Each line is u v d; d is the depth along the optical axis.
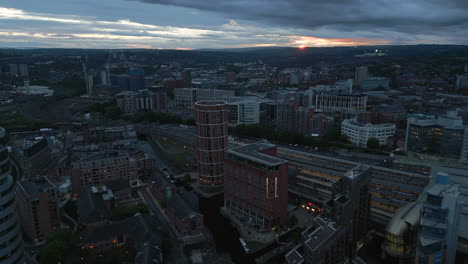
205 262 194.38
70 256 184.88
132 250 195.38
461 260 177.50
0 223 130.00
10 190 133.75
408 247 189.88
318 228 172.75
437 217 159.75
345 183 179.25
